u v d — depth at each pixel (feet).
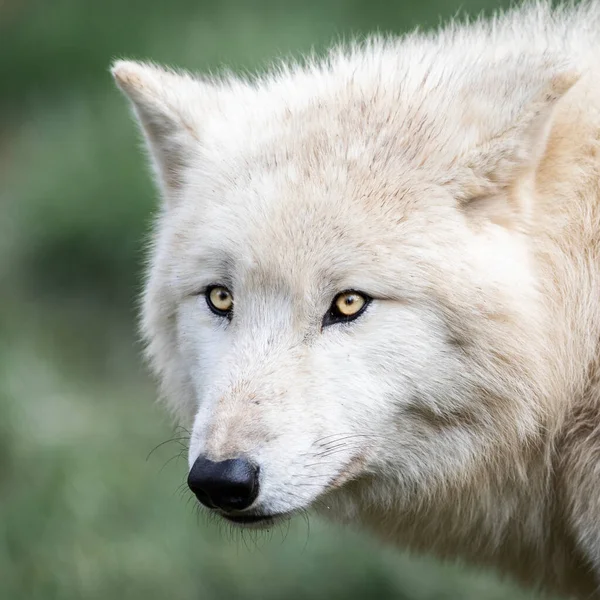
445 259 25.22
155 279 28.78
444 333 25.43
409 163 25.84
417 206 25.46
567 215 26.35
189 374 28.63
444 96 26.89
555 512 27.84
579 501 26.68
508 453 26.66
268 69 34.27
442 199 25.61
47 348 56.13
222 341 26.63
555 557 28.68
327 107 27.43
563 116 26.66
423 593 41.55
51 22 73.87
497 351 25.57
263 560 43.42
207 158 27.86
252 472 24.03
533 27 29.73
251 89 30.09
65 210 59.16
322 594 41.81
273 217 25.59
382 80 28.07
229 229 26.04
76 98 68.69
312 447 24.73
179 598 41.91
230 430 24.26
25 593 41.78
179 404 29.71
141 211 58.44
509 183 25.76
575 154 26.53
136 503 45.19
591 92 26.96
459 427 26.35
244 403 24.62
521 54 27.35
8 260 59.52
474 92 26.76
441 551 29.43
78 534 43.55
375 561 42.52
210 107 29.27
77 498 44.73
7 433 47.06
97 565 42.45
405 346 25.26
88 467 46.06
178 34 68.28
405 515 28.02
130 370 56.44
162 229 29.58
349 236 25.16
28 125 68.03
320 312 25.38
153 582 42.19
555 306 26.30
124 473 46.32
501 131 25.31
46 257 58.80
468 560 29.63
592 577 28.37
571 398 26.58
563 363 26.32
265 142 27.12
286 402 24.72
